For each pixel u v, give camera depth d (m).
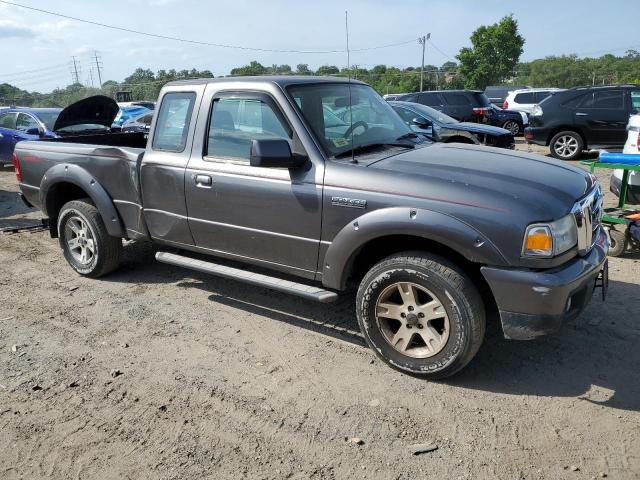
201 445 3.06
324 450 2.98
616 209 6.07
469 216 3.23
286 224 3.96
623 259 5.73
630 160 5.67
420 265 3.41
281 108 3.99
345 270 3.77
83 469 2.91
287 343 4.19
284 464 2.89
